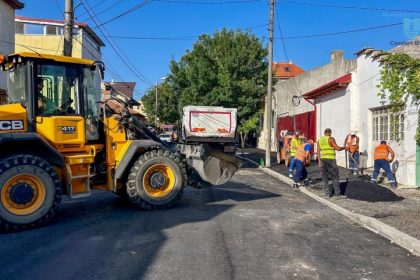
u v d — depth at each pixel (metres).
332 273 5.79
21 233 7.78
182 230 7.98
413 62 13.69
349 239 7.59
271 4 22.84
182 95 27.05
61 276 5.51
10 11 22.81
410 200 11.52
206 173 11.27
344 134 19.30
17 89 9.02
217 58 26.69
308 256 6.51
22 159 8.05
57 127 8.90
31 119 8.62
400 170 14.59
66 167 8.87
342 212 10.00
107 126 9.82
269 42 23.11
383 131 16.08
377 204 10.88
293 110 30.78
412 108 13.86
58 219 9.00
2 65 9.38
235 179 16.77
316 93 22.47
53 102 8.94
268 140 22.05
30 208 8.10
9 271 5.69
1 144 8.16
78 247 6.82
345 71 24.86
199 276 5.55
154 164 10.05
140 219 8.98
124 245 6.94
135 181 9.88
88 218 9.09
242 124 27.81
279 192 13.34
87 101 9.47
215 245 6.98
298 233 7.93
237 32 28.31
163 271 5.71
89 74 9.52
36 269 5.77
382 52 15.75
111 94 10.40
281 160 23.61
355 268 6.02
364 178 15.45
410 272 5.91
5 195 7.91
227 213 9.66
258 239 7.41
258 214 9.61
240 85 26.50
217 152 11.41
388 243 7.38
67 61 9.11
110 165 9.80
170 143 11.82
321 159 11.93
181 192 10.34
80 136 9.22
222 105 26.62
